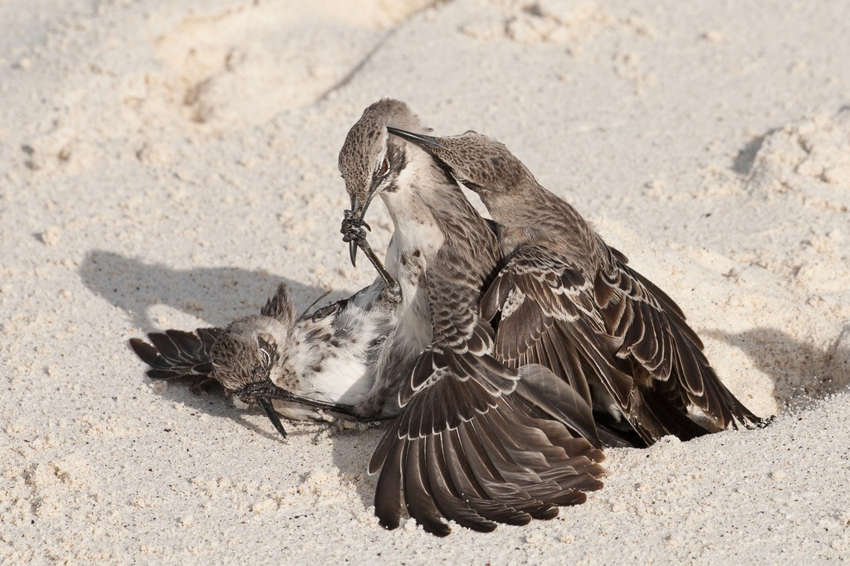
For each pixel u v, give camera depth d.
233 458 10.12
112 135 15.87
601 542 8.60
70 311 12.45
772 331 11.86
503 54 17.53
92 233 13.93
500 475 9.35
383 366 10.68
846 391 10.61
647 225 13.73
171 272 13.30
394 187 10.26
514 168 10.34
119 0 18.59
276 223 14.24
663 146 15.40
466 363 9.77
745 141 15.37
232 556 8.70
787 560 8.34
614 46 17.69
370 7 19.42
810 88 16.36
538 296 9.97
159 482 9.71
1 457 9.98
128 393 11.14
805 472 9.35
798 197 13.98
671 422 10.75
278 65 17.42
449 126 15.77
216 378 10.77
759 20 18.30
